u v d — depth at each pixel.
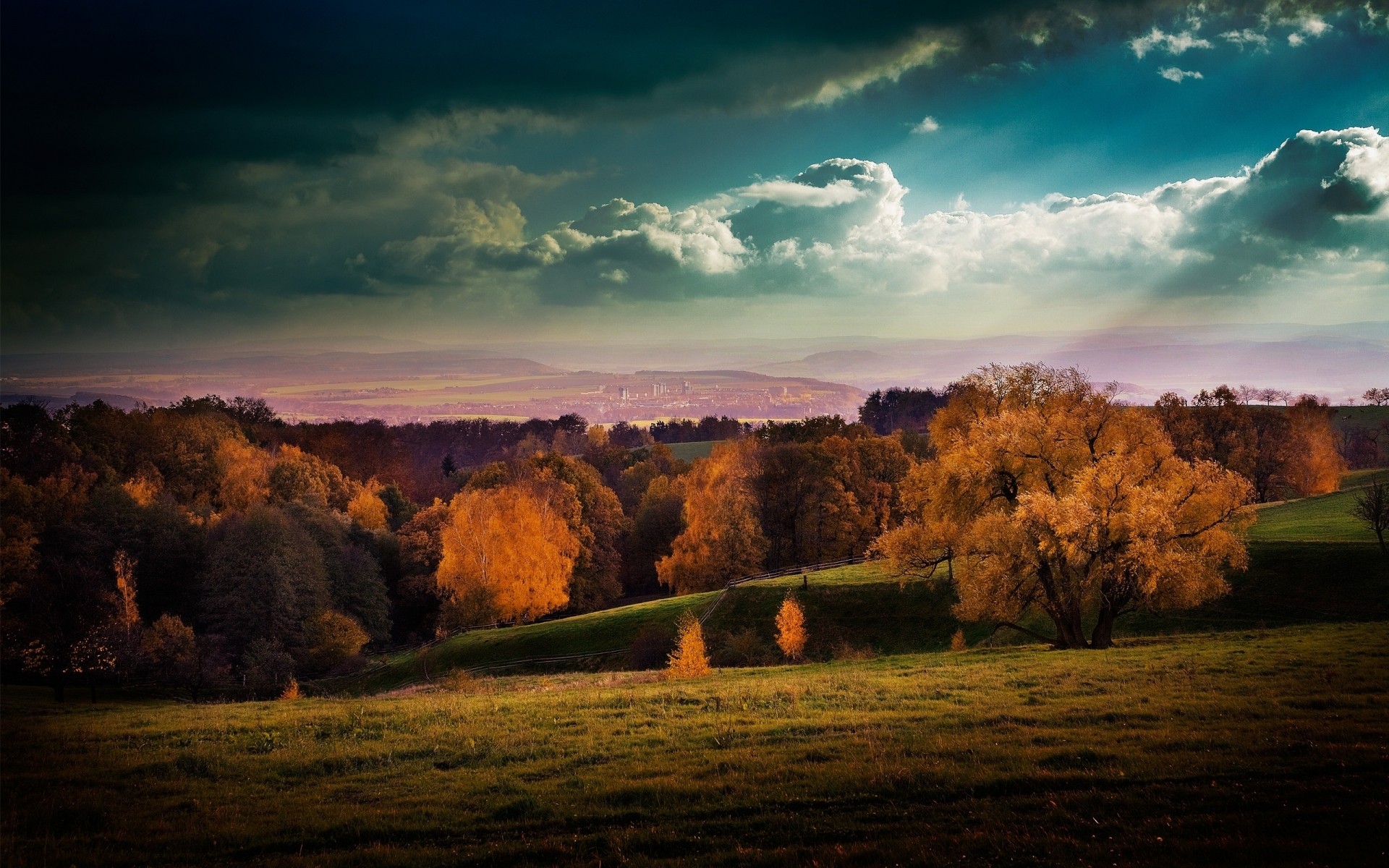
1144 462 37.72
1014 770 16.55
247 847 14.71
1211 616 45.81
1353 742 17.22
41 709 33.06
